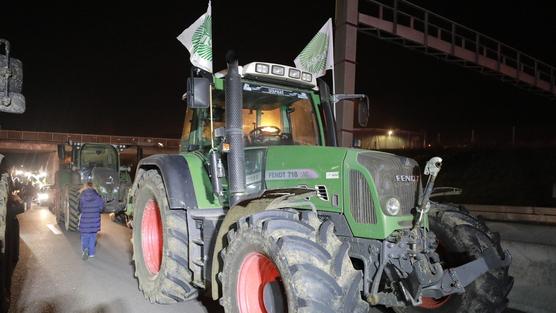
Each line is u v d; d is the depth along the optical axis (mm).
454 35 14461
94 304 5293
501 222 8812
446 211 4535
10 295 5426
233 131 4273
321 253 3221
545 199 14812
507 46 16391
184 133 5957
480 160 19500
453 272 3773
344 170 3924
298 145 4863
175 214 4914
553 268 4930
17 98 3607
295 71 4988
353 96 5223
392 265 3695
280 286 3660
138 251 5660
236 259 3654
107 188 11500
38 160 48906
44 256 7949
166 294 4863
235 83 4340
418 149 24328
